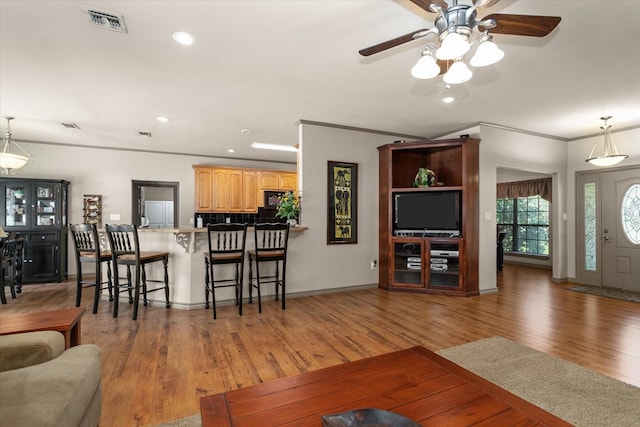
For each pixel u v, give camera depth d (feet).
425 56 6.29
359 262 16.35
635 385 7.06
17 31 7.59
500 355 8.54
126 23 7.33
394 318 11.69
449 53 5.59
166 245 13.24
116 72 9.82
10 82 10.50
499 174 25.70
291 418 3.70
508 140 16.20
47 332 5.20
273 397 4.13
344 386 4.41
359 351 8.83
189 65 9.41
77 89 11.11
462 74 6.34
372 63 9.40
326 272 15.49
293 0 6.61
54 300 14.11
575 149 18.15
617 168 16.42
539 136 17.28
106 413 6.03
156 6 6.75
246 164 24.43
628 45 8.32
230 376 7.45
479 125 15.29
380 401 4.05
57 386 4.13
